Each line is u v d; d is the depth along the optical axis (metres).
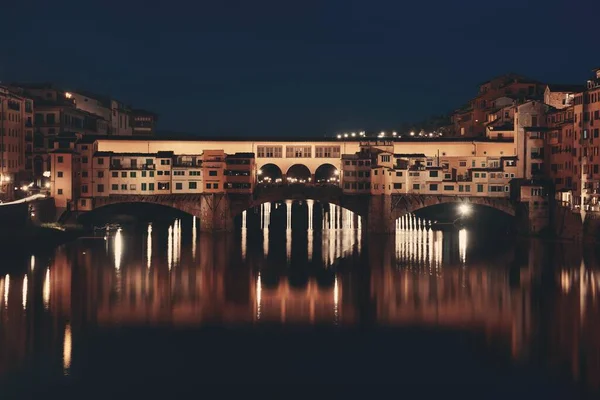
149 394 61.19
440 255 128.12
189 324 80.81
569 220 143.75
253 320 82.75
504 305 89.94
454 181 153.75
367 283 103.25
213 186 155.88
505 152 160.88
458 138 162.88
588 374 65.81
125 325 80.00
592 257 123.44
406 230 168.88
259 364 68.38
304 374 65.94
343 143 161.75
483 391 62.28
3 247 122.00
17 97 155.38
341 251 133.75
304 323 81.62
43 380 63.66
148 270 111.44
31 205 133.75
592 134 136.75
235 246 139.62
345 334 77.56
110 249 131.25
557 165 149.75
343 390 62.50
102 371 65.88
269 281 104.50
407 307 89.00
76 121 179.50
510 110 169.62
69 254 123.81
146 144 159.88
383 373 66.25
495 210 176.75
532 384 63.78
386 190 153.50
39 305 87.44
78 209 150.75
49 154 148.50
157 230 164.25
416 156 156.25
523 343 74.38
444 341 75.19
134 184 151.38
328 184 162.00
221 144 161.25
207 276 107.69
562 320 82.81
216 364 68.12
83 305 87.88
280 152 162.50
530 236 149.62
